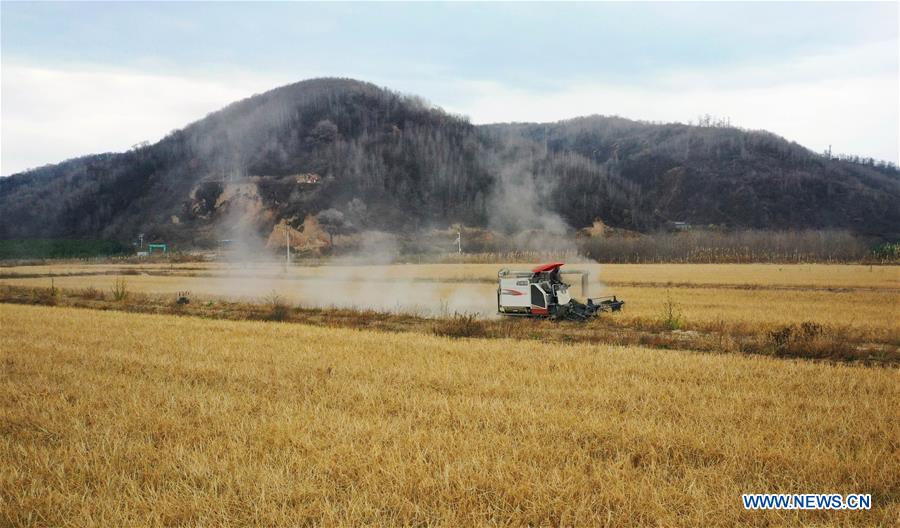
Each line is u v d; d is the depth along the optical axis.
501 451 8.84
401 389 12.63
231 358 16.36
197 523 6.87
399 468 8.13
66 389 12.73
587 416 10.52
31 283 57.38
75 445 9.19
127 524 6.89
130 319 25.78
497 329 22.84
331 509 7.07
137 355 16.70
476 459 8.35
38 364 15.47
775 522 6.86
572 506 7.13
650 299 38.09
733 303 35.06
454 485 7.73
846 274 65.88
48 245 151.12
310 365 15.27
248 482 7.86
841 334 21.84
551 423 10.09
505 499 7.36
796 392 12.40
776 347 18.67
